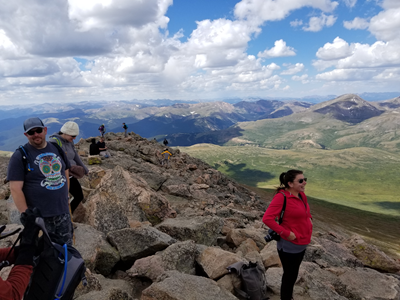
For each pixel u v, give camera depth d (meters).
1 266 2.58
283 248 5.48
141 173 18.41
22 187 3.88
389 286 8.66
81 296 4.57
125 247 6.98
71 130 6.34
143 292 5.09
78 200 7.45
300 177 5.38
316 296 6.60
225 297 5.14
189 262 6.82
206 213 14.52
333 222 50.38
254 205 23.83
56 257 2.76
